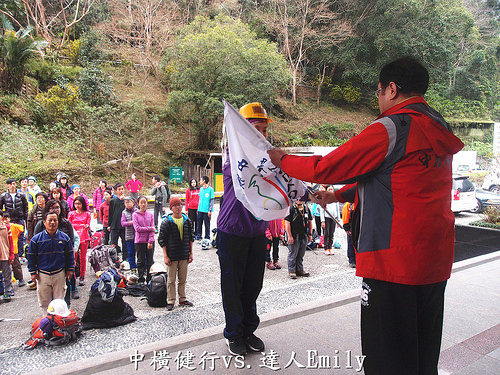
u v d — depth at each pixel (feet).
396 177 5.15
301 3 99.86
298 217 20.67
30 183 28.96
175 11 95.45
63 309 12.69
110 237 26.27
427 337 5.63
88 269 23.63
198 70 65.87
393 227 5.14
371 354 5.46
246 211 9.13
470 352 9.71
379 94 6.05
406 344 5.29
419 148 5.08
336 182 5.52
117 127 61.52
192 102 68.23
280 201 7.93
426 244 5.05
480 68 127.85
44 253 14.44
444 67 110.83
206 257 25.84
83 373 8.73
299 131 97.71
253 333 10.29
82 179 57.21
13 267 19.97
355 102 117.39
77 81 67.67
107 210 26.86
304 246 21.26
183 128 82.48
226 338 9.72
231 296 9.45
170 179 67.10
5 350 12.26
